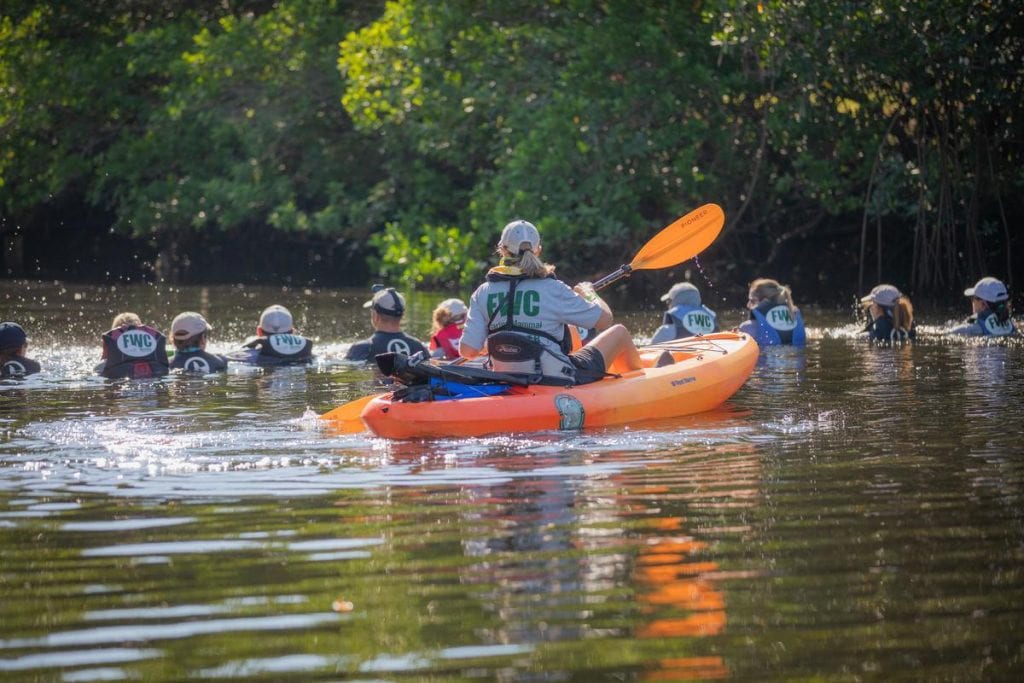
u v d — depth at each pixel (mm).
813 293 50969
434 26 54844
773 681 9242
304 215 63719
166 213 67688
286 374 27172
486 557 12227
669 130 52688
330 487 15367
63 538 13133
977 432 18703
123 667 9617
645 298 50219
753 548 12453
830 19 46844
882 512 13820
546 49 56688
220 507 14398
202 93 65688
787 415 20844
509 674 9398
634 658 9672
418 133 58969
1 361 27016
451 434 19047
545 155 53000
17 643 10109
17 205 72000
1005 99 48406
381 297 29656
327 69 66125
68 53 71812
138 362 26766
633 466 16469
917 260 51875
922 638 10016
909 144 53938
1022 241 57469
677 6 53000
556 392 20094
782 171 57594
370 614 10672
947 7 46688
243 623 10500
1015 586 11203
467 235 54688
